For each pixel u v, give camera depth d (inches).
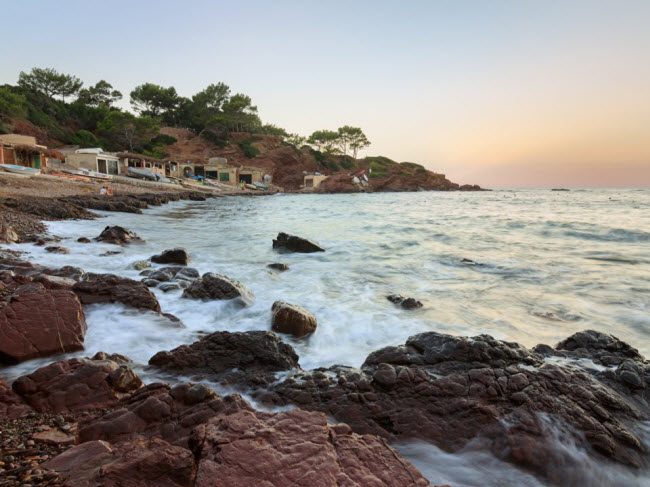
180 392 148.9
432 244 653.3
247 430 113.1
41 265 361.4
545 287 391.2
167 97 4215.1
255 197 2603.3
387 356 193.2
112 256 464.4
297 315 263.4
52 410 146.9
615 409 156.3
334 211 1448.1
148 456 102.0
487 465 135.2
